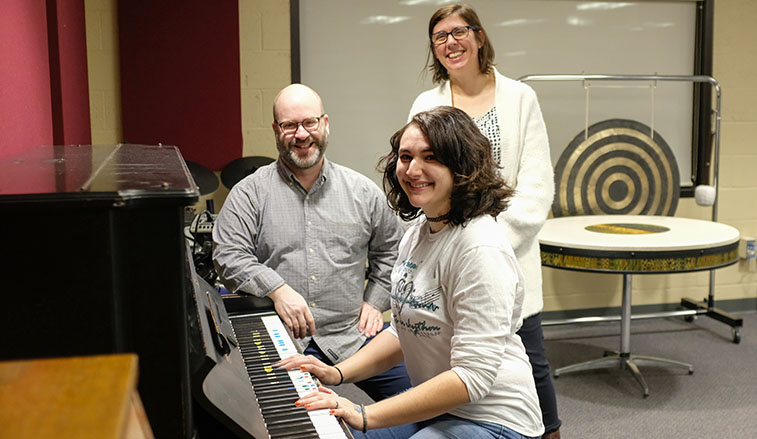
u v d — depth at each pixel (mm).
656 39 4180
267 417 1248
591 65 4137
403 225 2320
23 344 883
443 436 1421
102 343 900
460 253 1439
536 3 4031
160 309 919
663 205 4238
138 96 3588
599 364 3506
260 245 2197
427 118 1459
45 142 2180
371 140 3986
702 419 3012
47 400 423
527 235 2262
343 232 2199
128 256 905
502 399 1476
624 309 3504
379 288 2293
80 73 2809
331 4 3850
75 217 875
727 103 4293
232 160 3725
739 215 4398
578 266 3139
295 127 2113
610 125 4160
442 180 1452
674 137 4293
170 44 3588
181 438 950
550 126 4152
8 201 848
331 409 1295
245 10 3721
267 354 1611
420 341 1520
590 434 2875
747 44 4254
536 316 2365
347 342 2189
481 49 2324
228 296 2076
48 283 880
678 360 3699
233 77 3680
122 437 395
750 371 3547
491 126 2309
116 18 3553
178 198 897
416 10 3932
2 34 1661
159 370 931
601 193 4184
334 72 3904
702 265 3113
